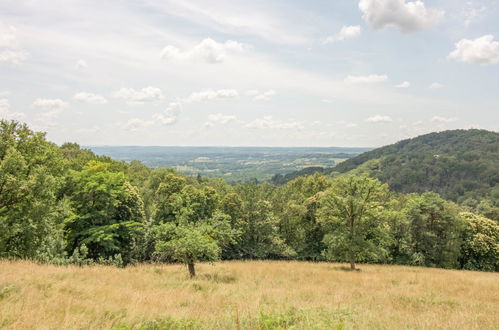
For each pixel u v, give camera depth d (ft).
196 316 26.00
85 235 92.68
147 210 150.61
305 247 142.72
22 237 69.05
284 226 152.97
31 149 75.46
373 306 37.06
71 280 40.09
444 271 93.91
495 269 136.56
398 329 25.31
